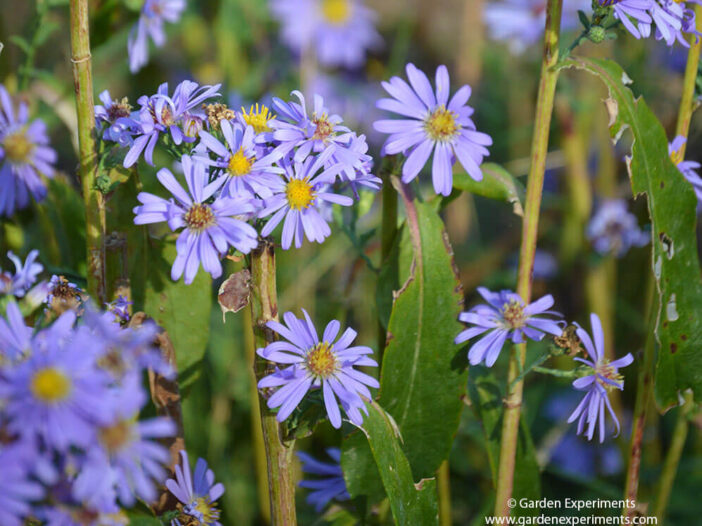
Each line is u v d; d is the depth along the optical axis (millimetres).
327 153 295
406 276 344
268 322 293
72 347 252
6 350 261
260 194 287
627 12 310
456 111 317
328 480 365
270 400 290
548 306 329
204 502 312
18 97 385
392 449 316
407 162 314
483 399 350
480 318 327
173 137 288
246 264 296
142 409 327
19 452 244
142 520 288
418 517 325
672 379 340
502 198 335
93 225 312
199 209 281
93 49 419
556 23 321
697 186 353
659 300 331
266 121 307
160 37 411
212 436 427
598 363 322
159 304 336
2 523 243
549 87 324
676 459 386
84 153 309
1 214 352
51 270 329
